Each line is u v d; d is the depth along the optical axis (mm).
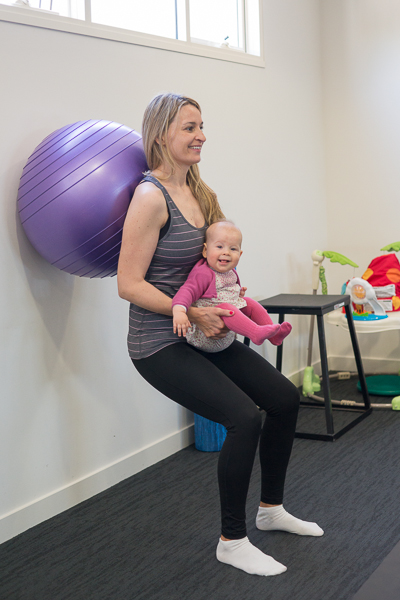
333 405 3227
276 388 1729
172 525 2027
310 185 3807
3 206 1949
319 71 3879
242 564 1698
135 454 2514
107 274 1959
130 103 2447
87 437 2309
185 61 2750
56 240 1819
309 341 3494
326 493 2191
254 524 1983
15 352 2016
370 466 2416
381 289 3248
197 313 1618
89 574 1754
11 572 1791
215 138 2967
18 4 2014
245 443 1578
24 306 2041
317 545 1824
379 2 3645
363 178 3842
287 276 3602
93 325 2324
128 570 1762
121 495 2303
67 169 1777
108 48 2338
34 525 2086
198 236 1686
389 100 3689
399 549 1162
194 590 1638
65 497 2201
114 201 1754
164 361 1645
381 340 3867
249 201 3234
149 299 1597
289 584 1633
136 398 2537
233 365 1742
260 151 3312
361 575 1651
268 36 3369
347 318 3043
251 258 3268
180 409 2785
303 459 2535
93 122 1901
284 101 3520
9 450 2010
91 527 2051
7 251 1972
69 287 2213
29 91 2025
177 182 1695
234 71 3088
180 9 2787
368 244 3875
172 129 1629
